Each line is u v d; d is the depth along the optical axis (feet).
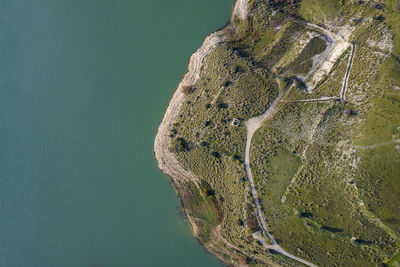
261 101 211.00
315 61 205.16
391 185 174.09
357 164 181.68
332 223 187.52
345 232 184.96
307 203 192.75
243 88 216.54
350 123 187.21
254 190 206.18
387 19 186.50
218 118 219.82
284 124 203.51
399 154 172.24
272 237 201.46
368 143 180.14
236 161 211.00
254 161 207.62
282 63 213.66
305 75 206.69
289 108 204.23
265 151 205.36
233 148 213.66
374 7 190.90
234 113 215.92
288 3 216.74
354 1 197.67
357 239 182.39
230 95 219.00
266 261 207.10
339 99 193.26
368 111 183.01
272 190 201.87
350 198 182.91
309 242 193.06
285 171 199.52
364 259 181.37
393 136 174.40
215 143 218.79
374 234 179.73
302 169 195.62
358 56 191.42
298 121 200.54
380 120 178.70
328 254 188.44
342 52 197.47
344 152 186.29
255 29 223.30
